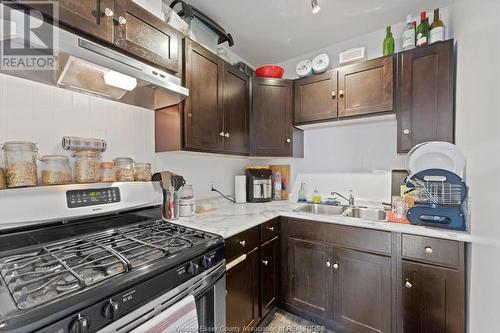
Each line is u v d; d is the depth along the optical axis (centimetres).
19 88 100
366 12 170
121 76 101
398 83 159
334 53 215
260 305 153
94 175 114
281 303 178
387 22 182
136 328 70
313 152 226
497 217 80
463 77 124
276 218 174
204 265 97
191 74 142
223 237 117
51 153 108
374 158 195
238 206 198
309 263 164
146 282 75
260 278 153
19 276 68
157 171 157
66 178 105
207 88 154
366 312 143
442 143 129
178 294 85
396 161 185
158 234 110
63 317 56
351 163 206
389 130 189
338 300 152
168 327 77
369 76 169
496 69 83
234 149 179
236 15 172
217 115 163
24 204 86
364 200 197
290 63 244
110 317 64
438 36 149
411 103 153
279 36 200
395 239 133
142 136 148
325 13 171
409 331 129
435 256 122
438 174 127
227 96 172
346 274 150
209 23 162
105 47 95
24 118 101
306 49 223
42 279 66
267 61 247
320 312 159
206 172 199
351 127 206
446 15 163
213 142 159
